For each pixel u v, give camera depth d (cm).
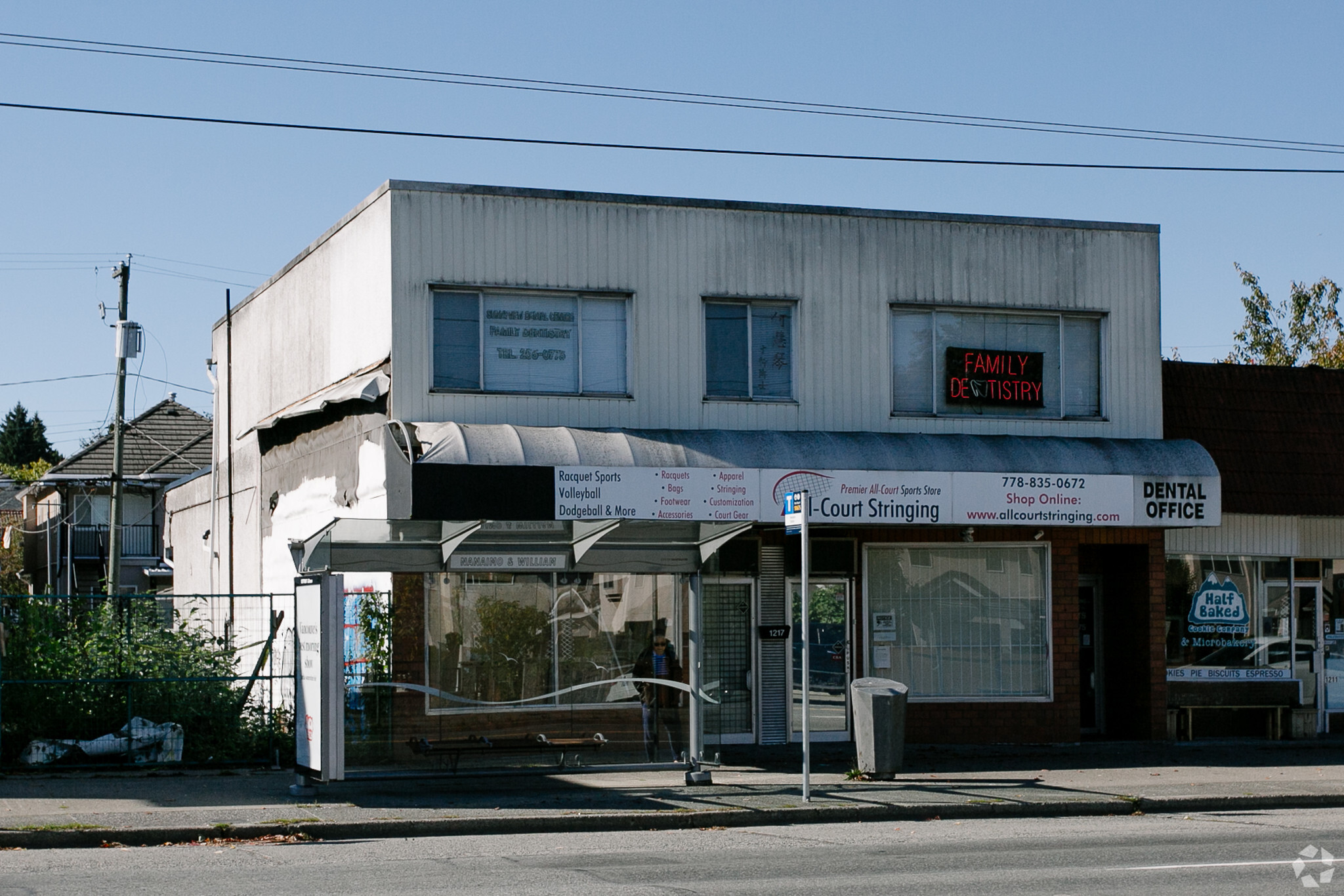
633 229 1881
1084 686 2150
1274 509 2080
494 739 1558
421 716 1540
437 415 1783
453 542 1518
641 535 1580
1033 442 1953
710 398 1898
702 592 1648
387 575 1770
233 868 1074
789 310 1950
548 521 1510
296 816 1305
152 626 1719
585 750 1576
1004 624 2017
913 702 1984
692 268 1900
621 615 1619
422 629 1563
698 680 1578
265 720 1709
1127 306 2077
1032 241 2041
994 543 2005
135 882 994
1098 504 1919
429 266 1792
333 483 1997
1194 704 2088
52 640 1622
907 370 1992
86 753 1566
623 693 1605
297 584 1472
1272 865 1107
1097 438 2023
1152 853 1173
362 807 1372
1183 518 1953
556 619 1598
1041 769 1769
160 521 4506
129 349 3253
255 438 2444
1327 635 2188
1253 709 2147
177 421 4694
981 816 1462
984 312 2025
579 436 1753
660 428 1872
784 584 1958
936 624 2003
